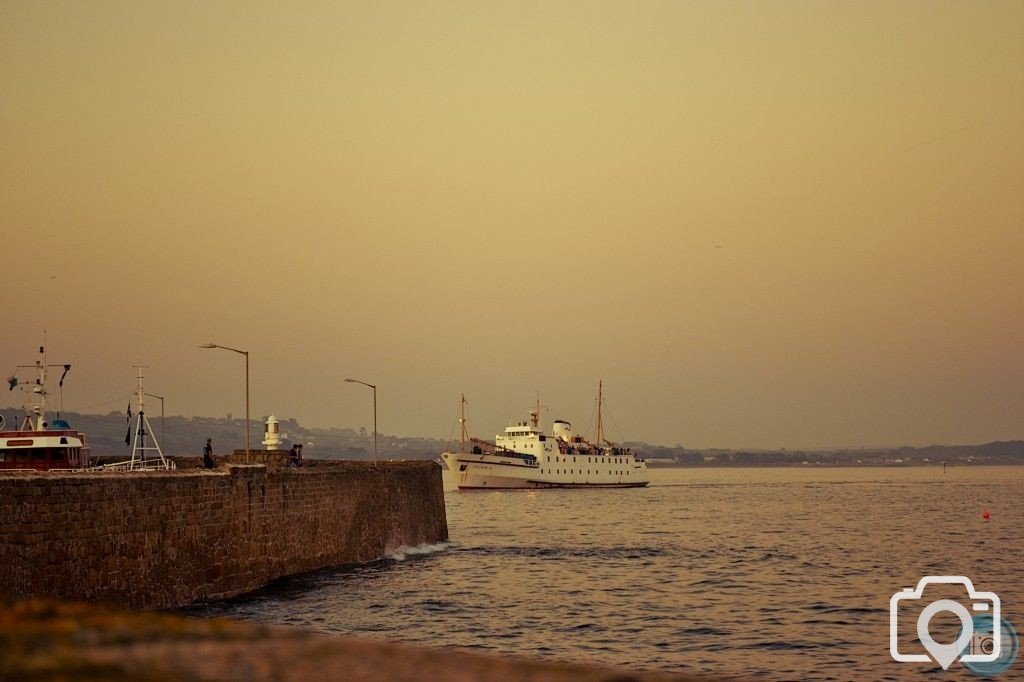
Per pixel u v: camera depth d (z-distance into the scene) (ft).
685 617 240.73
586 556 371.56
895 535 472.85
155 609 185.78
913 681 182.09
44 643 67.36
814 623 235.40
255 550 234.58
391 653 70.59
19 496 145.79
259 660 66.18
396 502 351.67
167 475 192.65
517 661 70.95
